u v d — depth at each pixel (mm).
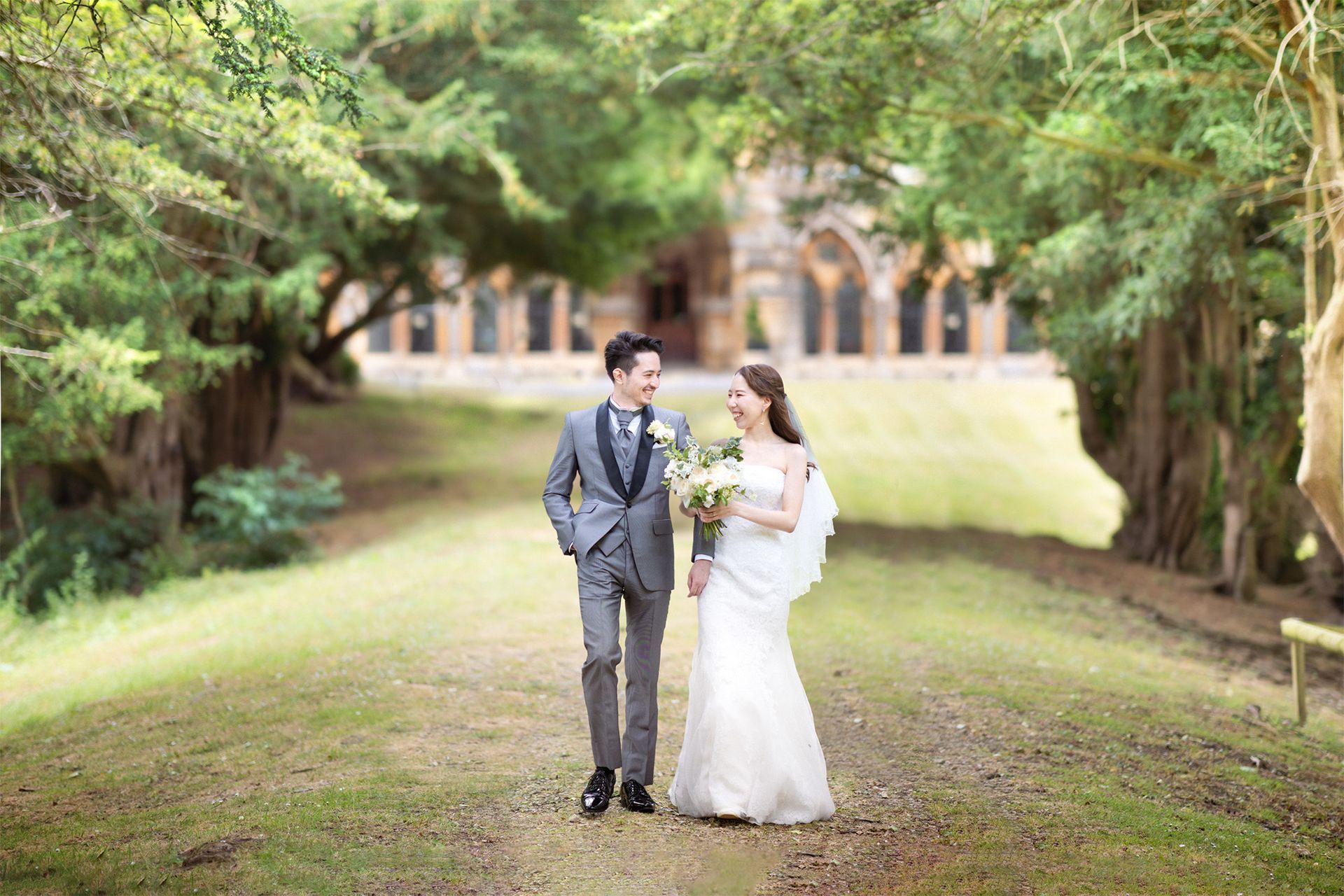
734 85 13242
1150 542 17359
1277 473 17359
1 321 10172
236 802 5387
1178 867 4727
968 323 51000
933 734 6723
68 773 6273
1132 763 6484
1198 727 7555
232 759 6215
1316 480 7508
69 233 10305
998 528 23234
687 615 10664
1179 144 10586
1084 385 19109
